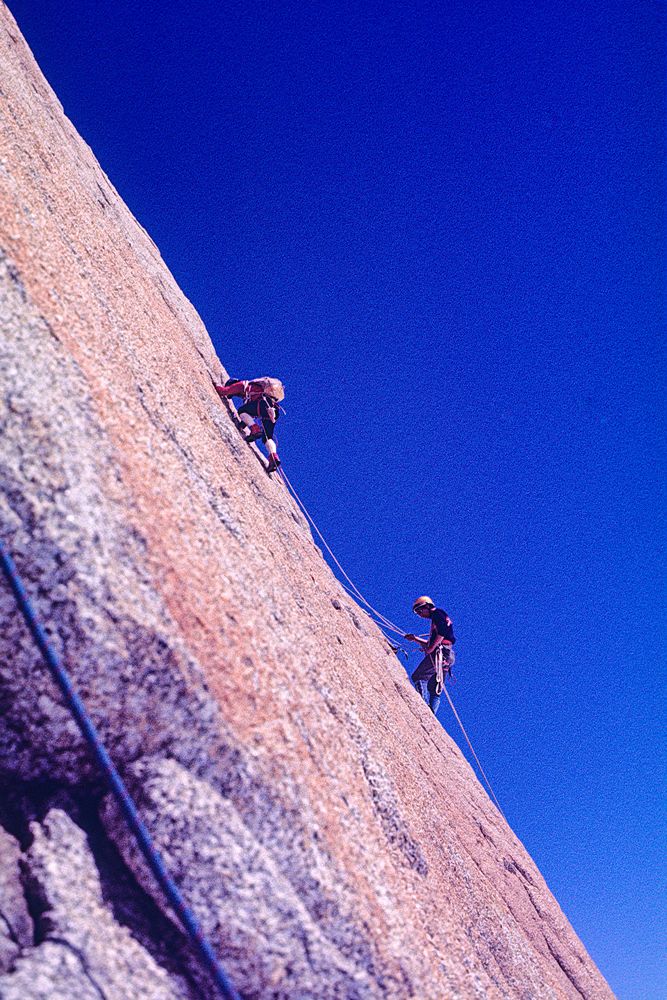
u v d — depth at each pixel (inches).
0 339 195.0
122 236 396.2
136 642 178.5
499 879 366.9
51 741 174.2
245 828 179.5
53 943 149.7
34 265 236.7
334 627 343.3
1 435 179.8
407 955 198.8
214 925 166.2
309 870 184.7
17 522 173.9
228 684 197.6
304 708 231.5
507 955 290.2
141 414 249.6
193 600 206.1
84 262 289.1
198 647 195.0
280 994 169.3
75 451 193.8
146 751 179.0
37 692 171.9
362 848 214.4
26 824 171.9
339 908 185.6
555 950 372.5
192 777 179.5
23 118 315.3
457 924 256.8
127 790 175.2
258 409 386.9
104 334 260.1
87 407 213.2
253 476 358.6
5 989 137.1
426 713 477.4
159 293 408.2
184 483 251.3
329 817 205.5
